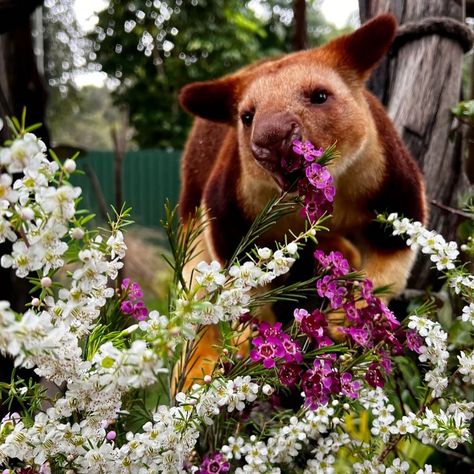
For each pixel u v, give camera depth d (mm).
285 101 413
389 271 449
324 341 280
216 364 277
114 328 311
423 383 346
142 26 2449
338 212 463
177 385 297
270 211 324
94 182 1103
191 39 2412
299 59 459
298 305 451
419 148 550
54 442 235
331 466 312
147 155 2299
